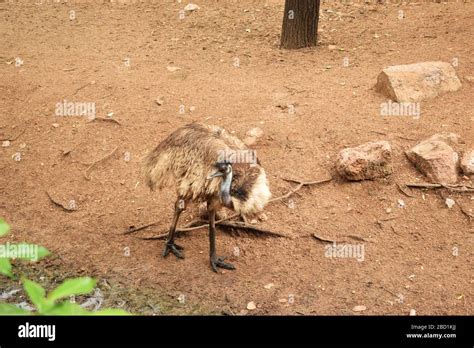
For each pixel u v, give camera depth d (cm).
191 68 727
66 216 570
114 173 602
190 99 665
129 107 662
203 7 915
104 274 513
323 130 613
